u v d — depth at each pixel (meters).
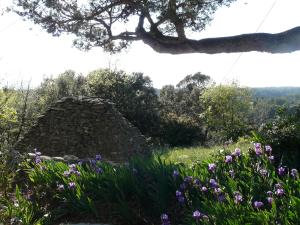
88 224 5.61
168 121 31.00
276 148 7.58
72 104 17.38
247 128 20.94
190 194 5.52
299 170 7.23
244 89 35.59
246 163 6.07
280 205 4.84
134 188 5.87
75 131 16.86
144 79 34.28
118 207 5.61
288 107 9.13
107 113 17.31
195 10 8.86
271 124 8.21
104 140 16.88
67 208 5.97
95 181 6.18
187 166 6.64
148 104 32.22
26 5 9.10
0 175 6.45
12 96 13.88
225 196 5.11
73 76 32.19
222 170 5.98
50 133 16.64
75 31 9.33
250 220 4.34
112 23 9.48
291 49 8.05
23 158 7.27
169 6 8.60
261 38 8.11
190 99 51.09
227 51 8.52
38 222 5.48
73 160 8.45
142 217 5.57
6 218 5.61
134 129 17.97
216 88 35.31
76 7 9.20
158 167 6.13
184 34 8.90
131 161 6.58
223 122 34.31
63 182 6.38
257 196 5.10
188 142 30.75
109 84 30.44
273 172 5.48
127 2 8.73
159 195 5.59
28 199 6.19
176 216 5.43
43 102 23.16
